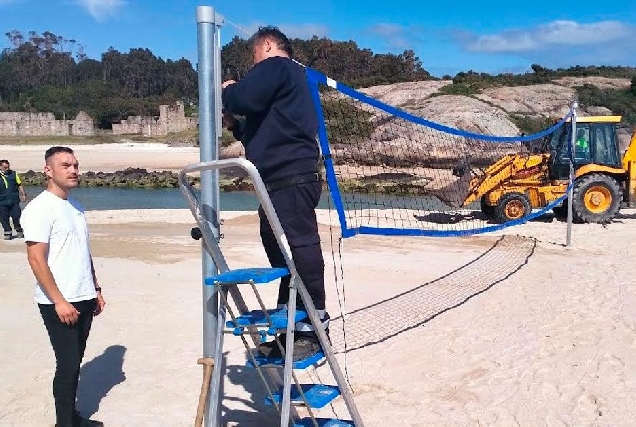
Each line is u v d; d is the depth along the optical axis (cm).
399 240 1403
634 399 529
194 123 8775
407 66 8225
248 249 1262
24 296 900
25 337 719
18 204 1495
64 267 455
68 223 457
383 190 2211
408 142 2350
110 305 851
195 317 801
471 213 1858
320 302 409
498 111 4962
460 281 996
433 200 2162
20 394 560
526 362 623
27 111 9606
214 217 422
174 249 1288
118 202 2731
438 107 4819
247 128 409
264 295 888
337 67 8144
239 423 499
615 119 1694
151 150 6291
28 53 12069
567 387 561
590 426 488
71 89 10425
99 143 7438
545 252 1250
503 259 1182
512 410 519
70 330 457
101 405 537
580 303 830
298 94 398
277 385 505
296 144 397
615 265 1095
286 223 398
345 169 2277
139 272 1063
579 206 1655
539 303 840
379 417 509
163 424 501
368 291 937
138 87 12769
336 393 409
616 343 664
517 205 1645
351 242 1371
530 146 1853
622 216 1814
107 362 641
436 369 615
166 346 691
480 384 575
